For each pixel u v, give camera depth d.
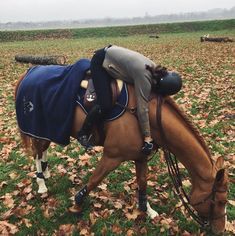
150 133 4.40
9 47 35.12
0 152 7.62
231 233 4.79
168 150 4.50
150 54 24.20
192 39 36.19
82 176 6.39
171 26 53.91
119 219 5.16
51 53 27.31
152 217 5.09
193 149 4.22
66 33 51.66
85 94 4.56
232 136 7.98
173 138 4.32
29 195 5.77
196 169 4.23
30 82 5.08
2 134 8.70
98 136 4.68
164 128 4.32
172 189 5.84
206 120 9.02
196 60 19.78
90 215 5.19
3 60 22.94
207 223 4.46
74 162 6.98
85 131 4.62
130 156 4.56
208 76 14.69
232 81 13.45
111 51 4.31
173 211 5.25
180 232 4.85
